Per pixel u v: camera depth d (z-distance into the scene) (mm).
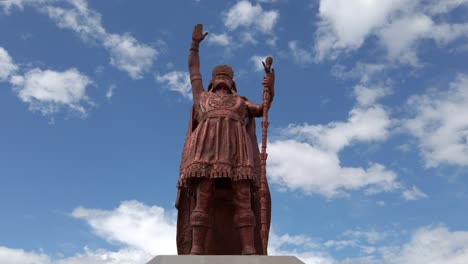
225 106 8719
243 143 8422
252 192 8453
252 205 8641
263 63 9031
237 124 8586
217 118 8570
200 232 7973
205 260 6508
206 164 8133
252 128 9070
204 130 8469
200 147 8305
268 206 8633
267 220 8586
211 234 8727
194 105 9234
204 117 8680
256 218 8609
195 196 8461
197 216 8000
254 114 9023
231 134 8453
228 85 9242
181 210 8875
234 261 6520
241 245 8328
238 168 8180
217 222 8812
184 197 8844
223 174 8031
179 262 6461
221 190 8609
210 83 9398
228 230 8797
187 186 8266
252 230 7973
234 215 8164
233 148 8336
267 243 7828
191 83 9484
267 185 8648
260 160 8312
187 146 8859
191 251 7902
